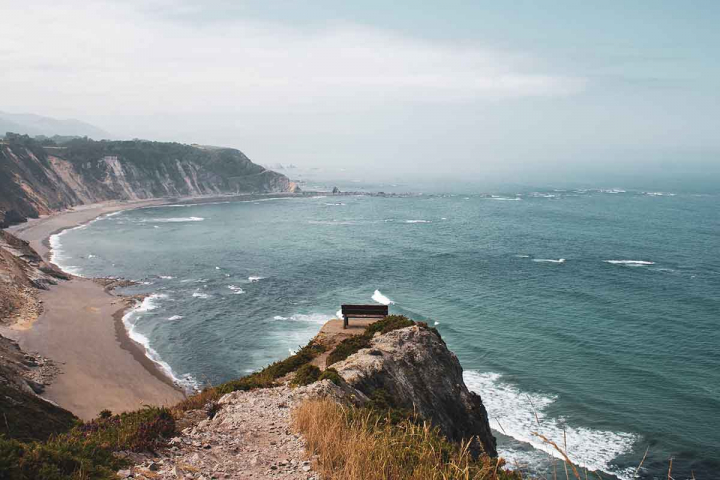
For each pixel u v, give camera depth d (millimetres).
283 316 62312
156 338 54875
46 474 6293
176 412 12109
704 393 39875
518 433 33781
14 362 42469
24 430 21406
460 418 22656
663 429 34312
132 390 42094
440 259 97938
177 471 7555
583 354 48125
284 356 49500
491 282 78688
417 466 7805
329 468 7922
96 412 37438
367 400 15992
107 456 7500
